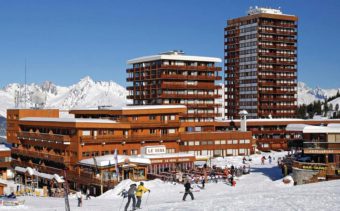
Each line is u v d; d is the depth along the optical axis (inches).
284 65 7386.8
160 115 4456.2
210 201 1601.9
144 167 3533.5
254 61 7224.4
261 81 7175.2
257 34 7175.2
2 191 3356.3
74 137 3855.8
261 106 7160.4
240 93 7475.4
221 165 4384.8
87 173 3543.3
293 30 7465.6
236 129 6190.9
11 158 4909.0
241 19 7475.4
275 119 6402.6
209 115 6235.2
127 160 3435.0
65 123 3922.2
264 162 4500.5
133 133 4244.6
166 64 6013.8
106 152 3978.8
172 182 3166.8
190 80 6161.4
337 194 1558.8
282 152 5880.9
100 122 3954.2
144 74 6368.1
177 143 4547.2
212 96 6318.9
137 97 6456.7
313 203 1396.4
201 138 5172.2
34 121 4468.5
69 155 3932.1
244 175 3432.6
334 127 2933.1
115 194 2891.2
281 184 2910.9
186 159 3831.2
